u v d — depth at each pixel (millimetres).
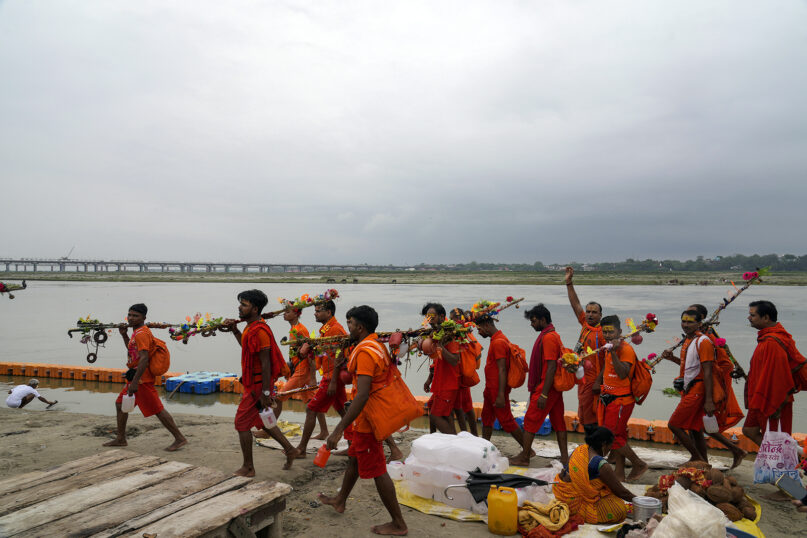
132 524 2852
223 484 3449
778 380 4820
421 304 34688
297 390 5359
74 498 3207
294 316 5754
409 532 4012
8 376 12039
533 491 4418
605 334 5148
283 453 5957
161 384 10984
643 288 72812
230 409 9328
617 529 3922
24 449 6113
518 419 7953
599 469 4074
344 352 4551
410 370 13086
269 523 3334
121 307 32625
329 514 4355
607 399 5188
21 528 2797
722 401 5121
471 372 5777
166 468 3758
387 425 3879
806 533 4090
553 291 61219
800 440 6531
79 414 7988
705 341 5066
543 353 5434
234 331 5812
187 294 51438
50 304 35500
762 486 5137
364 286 80000
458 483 4539
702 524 3354
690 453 5734
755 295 51062
